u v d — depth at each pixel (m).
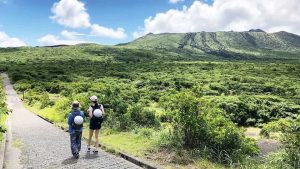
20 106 38.16
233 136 10.66
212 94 50.12
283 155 9.51
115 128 14.92
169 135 11.55
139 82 65.88
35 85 61.94
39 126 18.14
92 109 10.92
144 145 11.46
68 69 104.06
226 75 79.00
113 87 53.62
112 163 9.59
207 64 121.50
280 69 98.31
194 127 10.66
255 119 31.28
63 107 23.69
